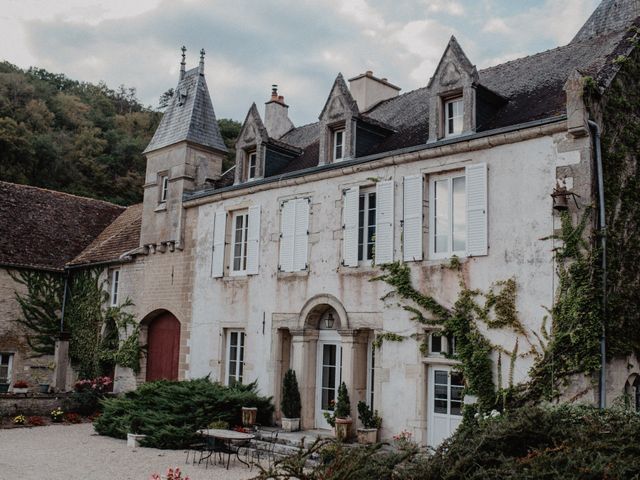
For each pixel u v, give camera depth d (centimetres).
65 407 1794
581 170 1056
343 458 668
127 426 1423
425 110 1548
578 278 1030
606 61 1195
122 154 4453
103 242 2270
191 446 1333
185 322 1761
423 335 1220
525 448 678
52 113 4544
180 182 1848
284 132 2148
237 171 1697
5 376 2127
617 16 1527
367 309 1323
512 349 1098
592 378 998
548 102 1222
